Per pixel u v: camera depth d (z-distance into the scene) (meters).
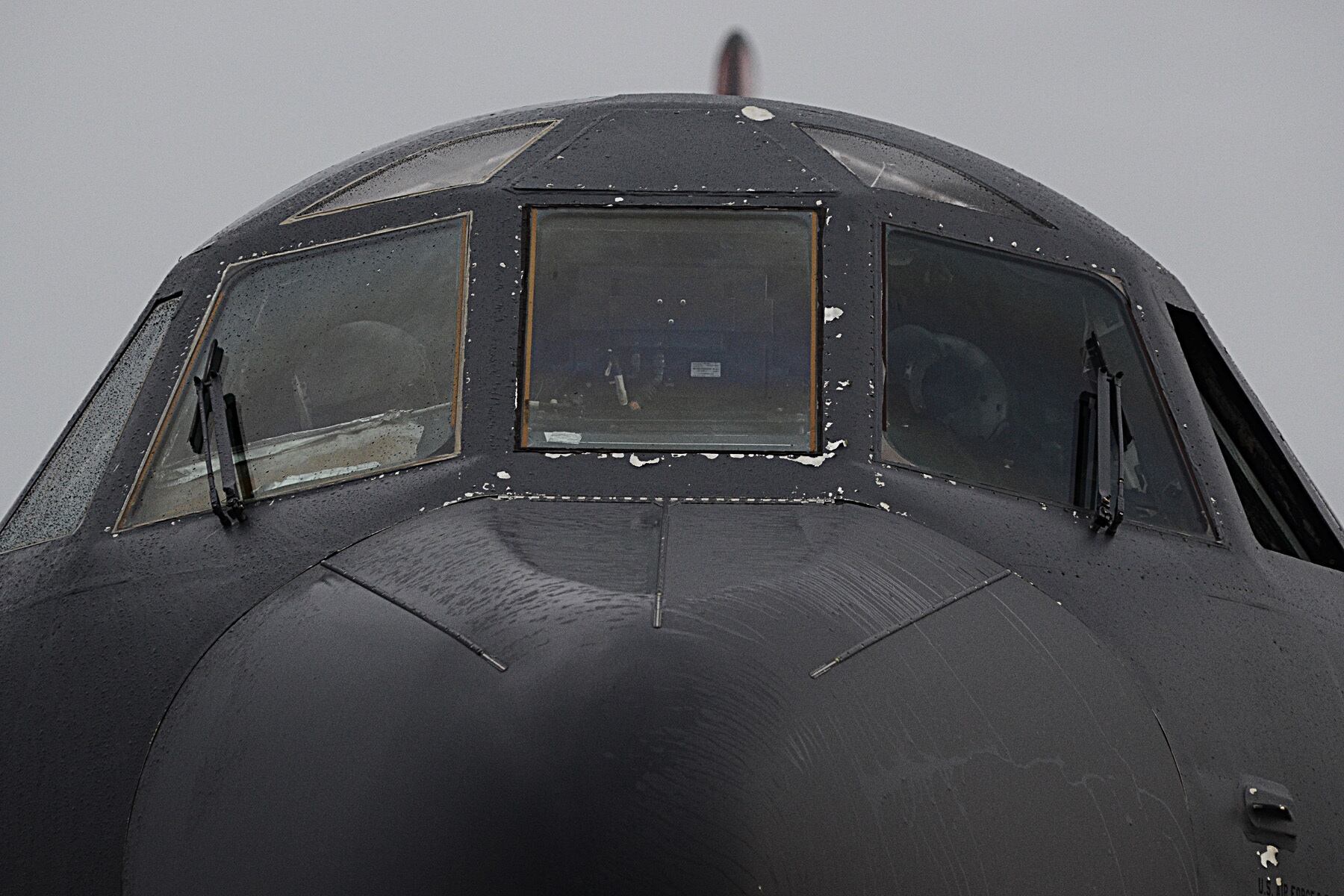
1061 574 13.57
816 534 12.61
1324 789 13.59
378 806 10.60
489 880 10.16
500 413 14.25
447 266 15.94
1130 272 17.86
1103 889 11.19
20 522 17.02
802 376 14.65
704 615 11.15
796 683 10.80
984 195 18.06
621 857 10.03
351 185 18.25
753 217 16.03
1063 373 16.06
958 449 14.69
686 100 19.02
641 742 10.34
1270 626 14.68
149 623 13.42
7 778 12.91
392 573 12.41
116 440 16.03
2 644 14.25
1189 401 16.83
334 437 14.79
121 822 12.20
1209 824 12.45
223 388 15.80
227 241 17.98
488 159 17.52
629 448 13.90
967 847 10.68
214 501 14.27
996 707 11.46
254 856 10.87
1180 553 14.88
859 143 18.28
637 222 15.98
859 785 10.49
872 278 15.59
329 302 16.19
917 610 11.95
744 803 10.16
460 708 10.80
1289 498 18.64
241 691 11.91
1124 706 12.43
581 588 11.53
